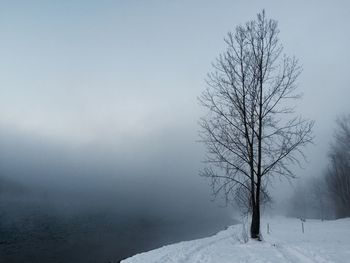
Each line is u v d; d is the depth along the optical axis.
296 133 20.45
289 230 38.53
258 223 20.78
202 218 106.12
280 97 20.94
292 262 12.84
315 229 39.91
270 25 21.53
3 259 31.14
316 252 14.54
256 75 21.23
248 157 21.03
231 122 21.39
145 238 48.31
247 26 21.64
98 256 32.34
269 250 16.80
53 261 30.20
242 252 16.47
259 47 21.44
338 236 27.27
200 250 18.58
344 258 12.76
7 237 43.94
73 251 35.47
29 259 31.20
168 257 16.39
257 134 20.84
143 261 16.14
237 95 21.31
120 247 38.38
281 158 20.48
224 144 21.34
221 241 24.23
